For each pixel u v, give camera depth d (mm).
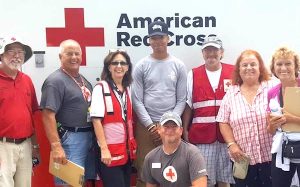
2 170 2783
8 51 2789
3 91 2768
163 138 2605
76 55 2965
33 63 3223
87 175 3074
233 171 2920
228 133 2953
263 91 2869
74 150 2963
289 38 3291
